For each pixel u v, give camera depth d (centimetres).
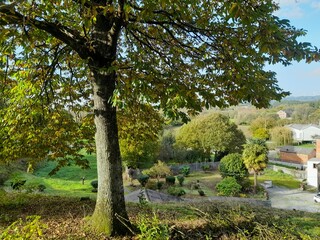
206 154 5109
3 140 710
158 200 1581
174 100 431
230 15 373
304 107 10688
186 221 618
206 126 4934
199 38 609
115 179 542
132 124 816
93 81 542
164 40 643
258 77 564
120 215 540
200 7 586
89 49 516
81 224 587
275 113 10112
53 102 725
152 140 883
